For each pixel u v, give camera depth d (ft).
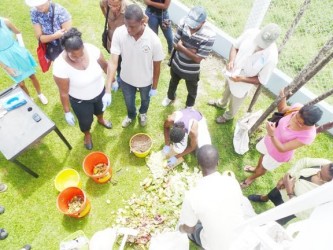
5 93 14.30
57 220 14.06
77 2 21.44
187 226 10.16
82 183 14.98
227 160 15.88
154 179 14.97
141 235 13.48
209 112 17.40
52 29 14.28
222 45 18.98
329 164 9.86
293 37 18.66
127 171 15.38
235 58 13.51
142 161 15.66
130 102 15.03
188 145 14.07
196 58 13.26
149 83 13.99
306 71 11.35
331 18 18.62
